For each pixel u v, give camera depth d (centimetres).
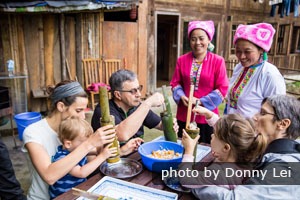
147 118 197
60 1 380
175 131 169
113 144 137
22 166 300
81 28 510
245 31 180
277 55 964
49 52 488
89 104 537
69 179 138
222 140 109
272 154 107
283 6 698
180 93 242
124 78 173
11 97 451
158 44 999
